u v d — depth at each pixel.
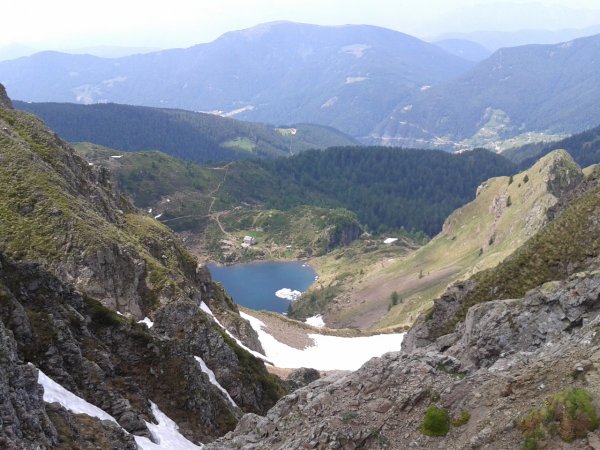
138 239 94.62
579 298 31.36
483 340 33.41
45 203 73.56
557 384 21.14
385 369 28.09
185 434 37.81
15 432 21.64
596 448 16.94
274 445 27.22
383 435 23.75
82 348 37.03
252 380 59.44
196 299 85.38
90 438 26.20
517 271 51.97
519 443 19.23
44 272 38.72
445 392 24.17
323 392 28.88
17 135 87.75
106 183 110.38
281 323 134.00
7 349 24.72
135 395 36.81
